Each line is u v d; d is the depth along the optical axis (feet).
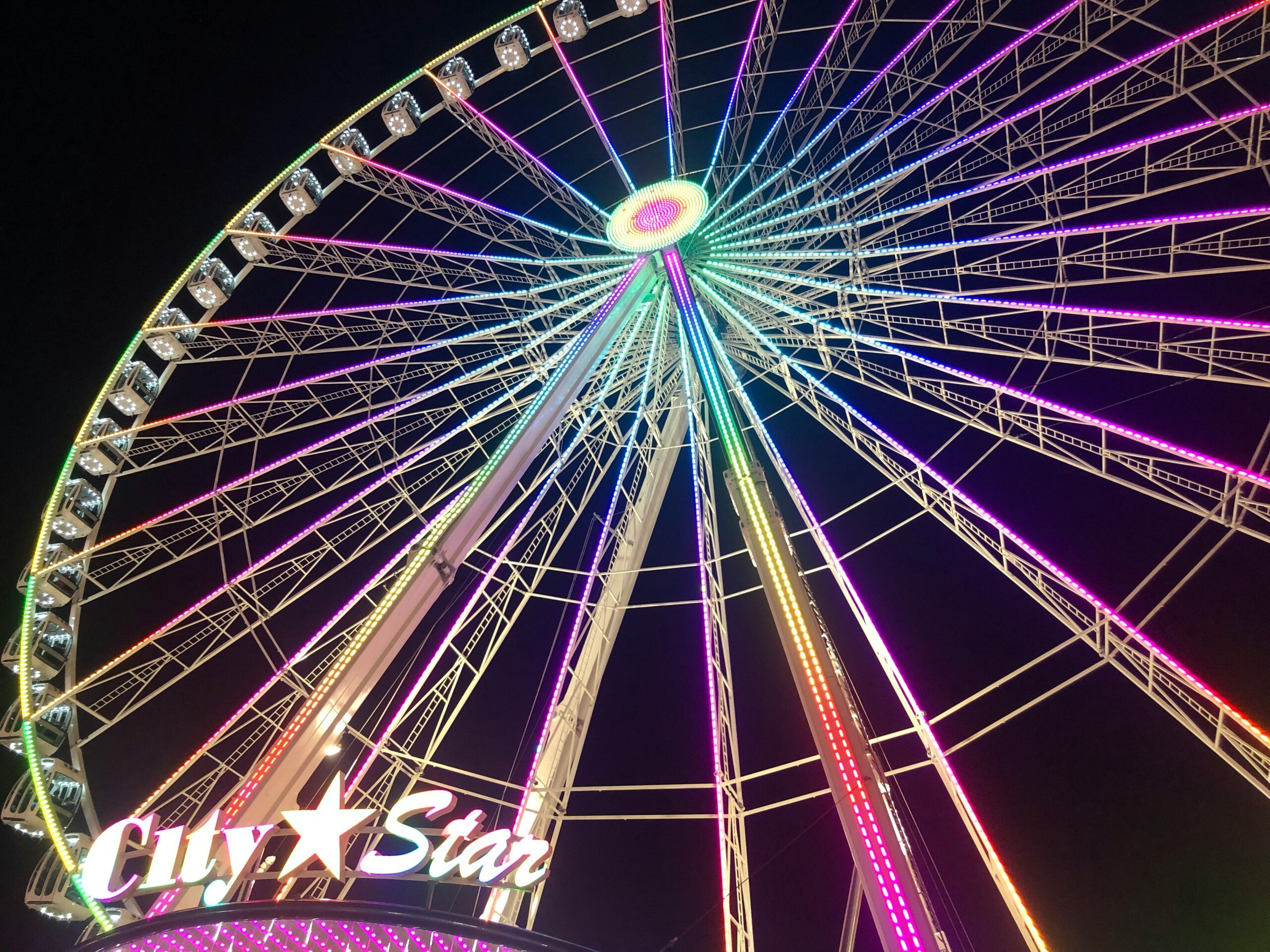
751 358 87.51
